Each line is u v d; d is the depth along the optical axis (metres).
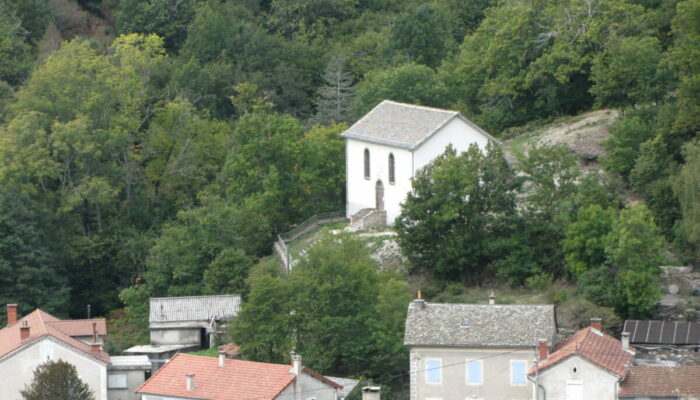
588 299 139.50
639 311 137.88
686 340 130.50
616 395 112.94
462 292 152.12
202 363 124.50
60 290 180.50
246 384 119.81
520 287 150.62
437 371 123.56
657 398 112.44
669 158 160.00
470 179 154.12
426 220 154.12
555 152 155.12
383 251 160.25
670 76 174.38
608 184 156.88
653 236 138.38
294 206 182.75
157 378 123.56
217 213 176.62
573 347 115.81
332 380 130.50
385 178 167.88
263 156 183.00
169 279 171.62
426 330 124.31
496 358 122.31
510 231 153.25
